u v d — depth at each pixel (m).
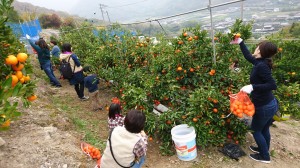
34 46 7.43
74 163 3.38
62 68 6.24
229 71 4.48
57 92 7.29
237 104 3.51
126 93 4.57
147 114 4.43
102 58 6.95
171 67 4.52
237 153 4.13
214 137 4.23
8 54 2.87
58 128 4.38
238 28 4.41
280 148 4.61
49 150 3.44
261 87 3.39
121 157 2.54
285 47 7.69
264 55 3.39
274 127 5.71
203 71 4.45
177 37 4.60
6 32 2.96
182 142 3.83
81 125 4.90
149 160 4.11
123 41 6.62
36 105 4.98
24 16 20.61
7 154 3.16
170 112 4.36
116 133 2.61
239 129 4.18
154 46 5.86
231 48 4.39
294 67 7.28
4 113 2.28
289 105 5.95
